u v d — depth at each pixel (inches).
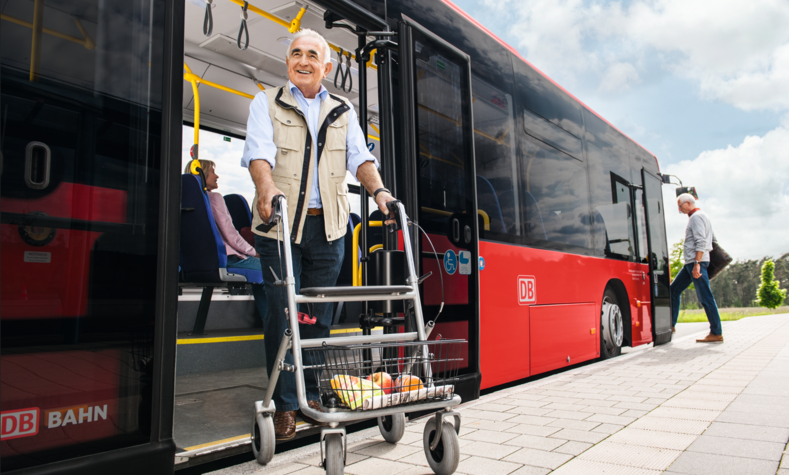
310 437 115.5
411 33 125.0
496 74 171.2
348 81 193.2
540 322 176.9
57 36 63.4
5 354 56.5
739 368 196.7
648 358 229.5
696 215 299.0
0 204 57.5
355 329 186.5
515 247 167.9
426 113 128.3
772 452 93.4
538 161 190.2
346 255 198.8
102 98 66.6
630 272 260.1
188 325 179.8
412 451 96.4
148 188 69.6
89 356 62.6
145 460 64.9
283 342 77.8
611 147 257.4
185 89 181.6
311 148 103.2
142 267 68.0
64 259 61.7
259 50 178.5
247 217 196.9
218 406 121.6
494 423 117.3
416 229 118.1
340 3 111.3
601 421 118.3
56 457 59.2
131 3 70.6
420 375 83.9
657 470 84.7
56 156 62.1
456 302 131.0
